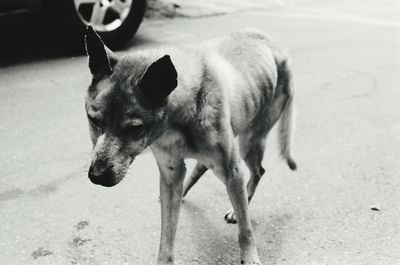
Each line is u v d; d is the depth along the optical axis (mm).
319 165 2992
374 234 2508
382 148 3141
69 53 4539
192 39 4934
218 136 2207
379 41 5074
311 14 6191
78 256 2408
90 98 2084
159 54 2186
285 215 2635
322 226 2564
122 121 2021
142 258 2406
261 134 2650
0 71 4102
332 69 4273
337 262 2367
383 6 6664
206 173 2938
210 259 2404
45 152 3066
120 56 2178
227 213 2615
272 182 2857
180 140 2193
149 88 2043
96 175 1998
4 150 3070
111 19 4605
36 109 3496
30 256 2402
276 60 2629
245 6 6387
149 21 5641
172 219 2324
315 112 3529
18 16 4195
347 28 5559
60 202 2701
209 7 6195
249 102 2432
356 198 2734
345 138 3244
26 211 2637
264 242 2482
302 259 2391
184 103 2139
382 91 3840
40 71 4102
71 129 3293
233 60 2451
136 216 2627
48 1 4254
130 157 2057
